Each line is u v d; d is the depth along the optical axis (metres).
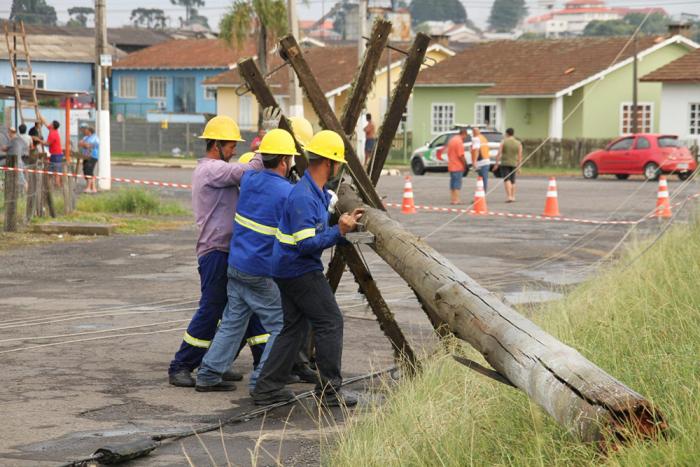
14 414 8.80
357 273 9.73
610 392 5.65
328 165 8.96
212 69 81.12
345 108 10.22
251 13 59.38
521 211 28.89
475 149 31.70
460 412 7.24
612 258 17.55
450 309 7.41
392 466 6.64
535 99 61.47
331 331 8.99
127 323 12.77
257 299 9.52
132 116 85.00
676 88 55.59
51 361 10.76
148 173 49.44
